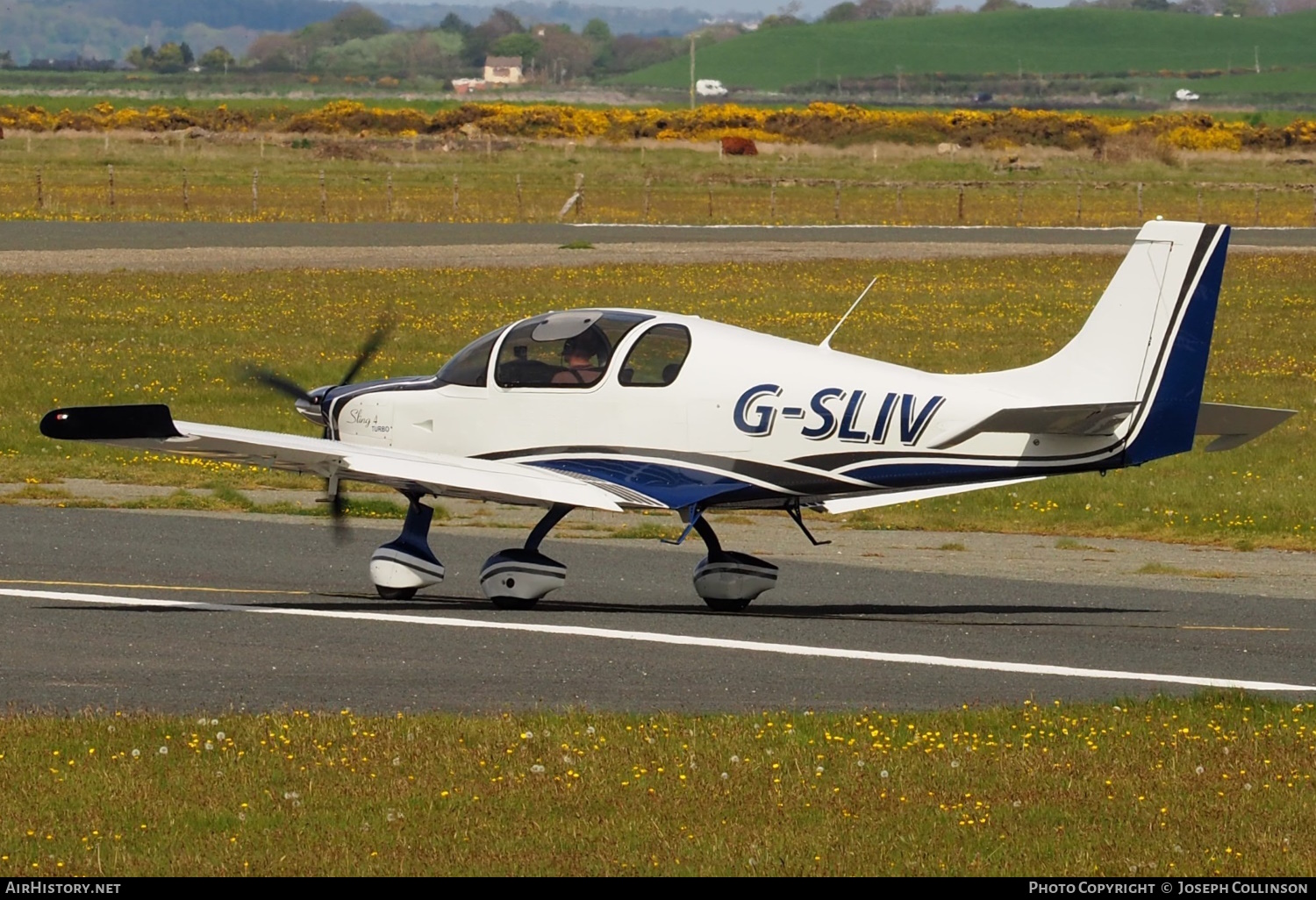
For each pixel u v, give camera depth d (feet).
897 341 341.21
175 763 84.53
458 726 93.20
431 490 134.51
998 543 181.16
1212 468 230.07
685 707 102.78
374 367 293.84
